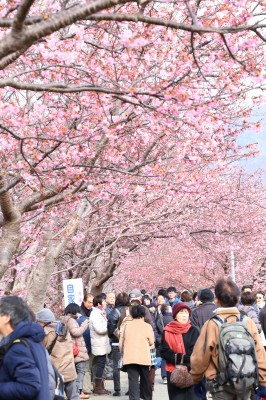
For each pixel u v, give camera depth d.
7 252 9.63
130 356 11.40
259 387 6.57
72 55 8.16
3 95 11.70
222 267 35.53
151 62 9.98
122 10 10.70
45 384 5.01
